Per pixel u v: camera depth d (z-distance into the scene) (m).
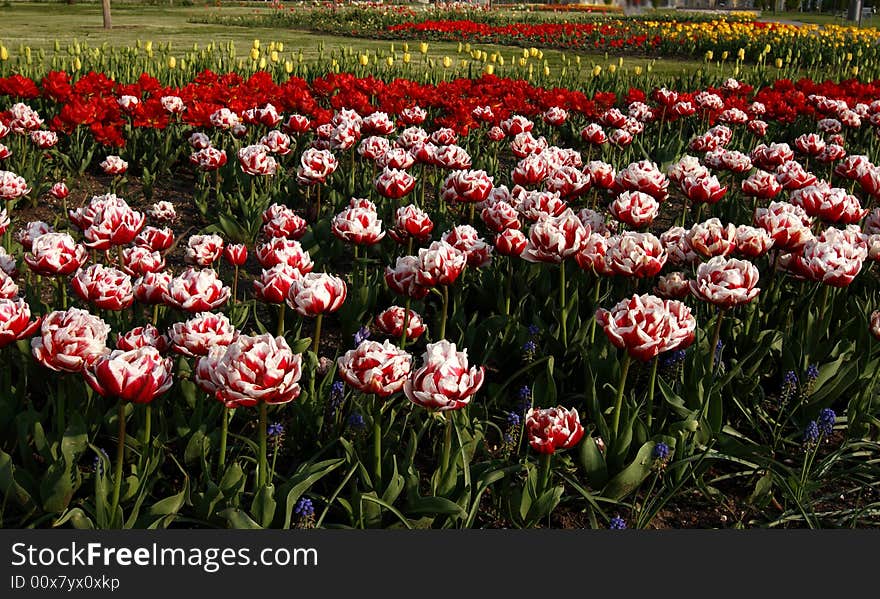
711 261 3.48
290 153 8.43
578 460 3.58
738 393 4.00
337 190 7.54
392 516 3.05
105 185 8.09
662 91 9.62
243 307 4.60
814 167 9.87
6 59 10.41
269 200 7.26
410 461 3.15
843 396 4.15
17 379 3.90
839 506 3.48
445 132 7.31
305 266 3.88
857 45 21.38
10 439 3.34
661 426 3.57
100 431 3.52
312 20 36.44
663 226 7.41
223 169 7.79
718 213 7.09
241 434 3.59
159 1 55.66
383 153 6.66
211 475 3.30
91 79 9.02
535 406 3.66
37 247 3.58
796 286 5.07
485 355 4.03
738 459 3.46
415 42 28.14
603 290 4.89
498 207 4.55
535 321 4.29
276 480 3.36
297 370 2.65
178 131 8.75
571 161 6.29
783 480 3.31
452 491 3.08
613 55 24.47
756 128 9.10
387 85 10.16
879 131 9.27
